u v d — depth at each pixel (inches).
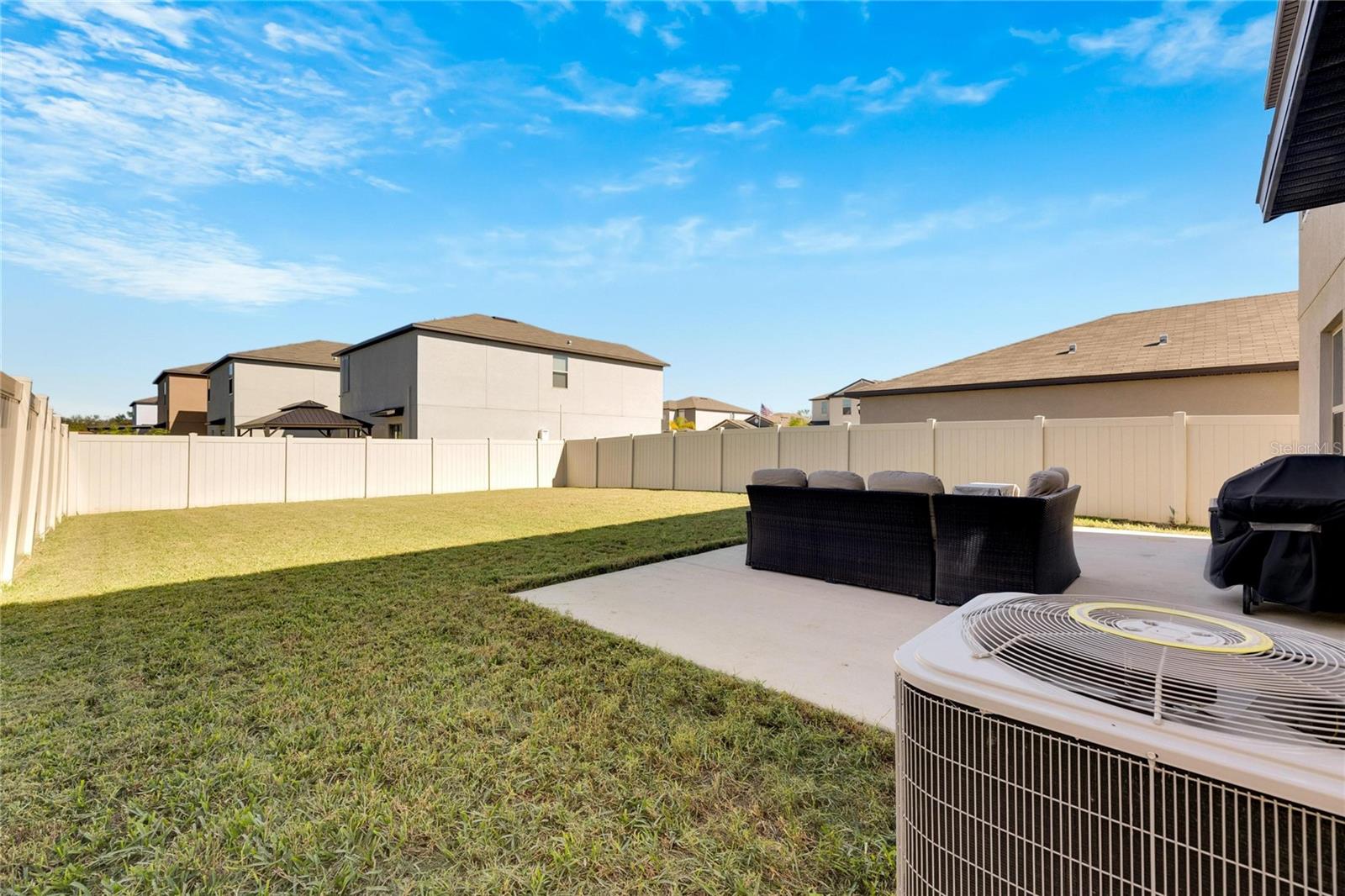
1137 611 52.6
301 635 148.1
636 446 676.1
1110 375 473.7
